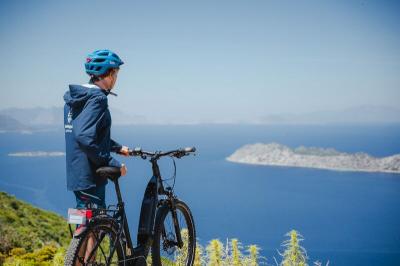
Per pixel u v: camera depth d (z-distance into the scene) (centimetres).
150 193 410
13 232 1387
